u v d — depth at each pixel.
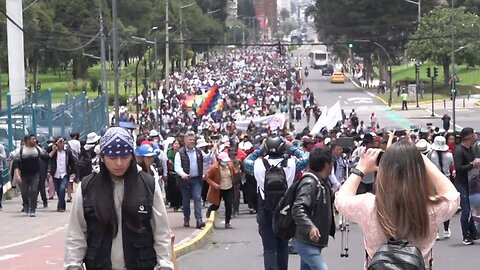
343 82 111.75
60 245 15.28
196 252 15.79
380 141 17.77
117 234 5.75
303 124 65.12
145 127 37.38
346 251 11.48
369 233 4.94
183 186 18.02
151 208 5.77
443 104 76.62
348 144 18.88
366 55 105.38
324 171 9.30
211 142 29.19
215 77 104.88
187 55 115.50
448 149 17.20
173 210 21.64
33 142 19.72
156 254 5.82
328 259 14.21
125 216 5.71
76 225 5.80
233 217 21.97
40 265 13.27
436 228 4.92
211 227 18.42
